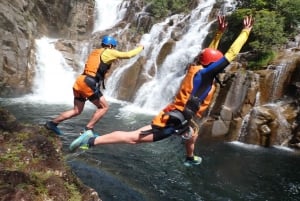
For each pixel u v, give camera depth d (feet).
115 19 98.07
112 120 55.16
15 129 28.58
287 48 55.47
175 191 32.63
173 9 89.45
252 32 58.49
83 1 98.89
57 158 26.25
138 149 42.24
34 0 85.56
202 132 47.26
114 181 32.42
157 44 75.97
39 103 63.52
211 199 31.60
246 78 49.06
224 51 62.85
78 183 24.89
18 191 20.92
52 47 80.23
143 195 30.89
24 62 71.51
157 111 63.57
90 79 18.99
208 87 14.57
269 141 45.27
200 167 38.09
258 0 61.26
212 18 75.51
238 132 46.70
